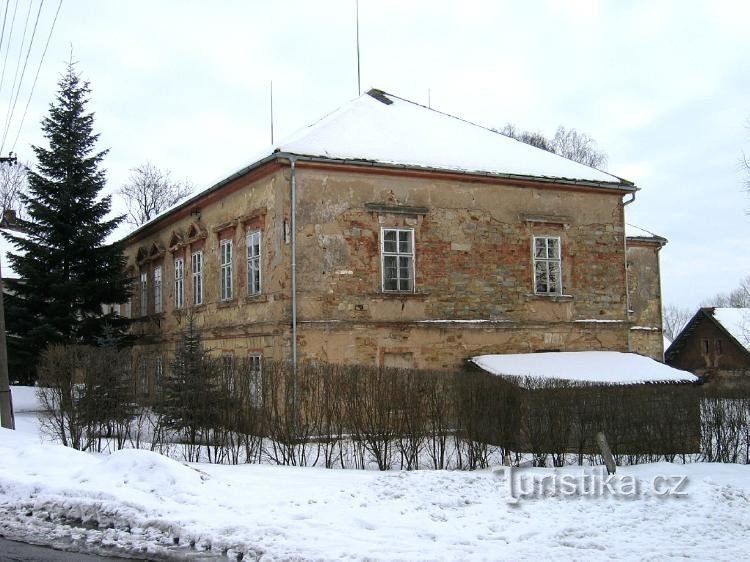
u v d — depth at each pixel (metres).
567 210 26.00
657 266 40.44
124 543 9.59
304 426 16.69
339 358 21.64
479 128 28.17
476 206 24.33
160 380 18.53
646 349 39.38
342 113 25.58
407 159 23.31
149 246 33.97
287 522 10.05
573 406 17.23
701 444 18.22
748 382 21.06
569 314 25.58
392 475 13.13
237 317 24.34
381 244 22.62
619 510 11.02
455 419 16.81
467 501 11.59
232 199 25.06
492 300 24.23
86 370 18.25
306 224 21.66
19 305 29.64
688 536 9.56
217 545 9.23
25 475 13.13
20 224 30.38
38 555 9.07
